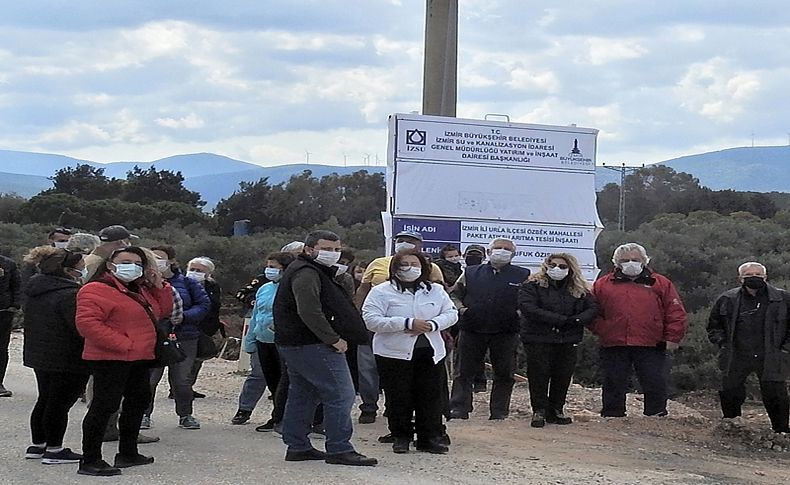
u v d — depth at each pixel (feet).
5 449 27.91
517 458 27.86
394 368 27.66
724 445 32.27
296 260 25.31
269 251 100.42
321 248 24.80
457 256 38.55
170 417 35.63
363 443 29.81
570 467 26.78
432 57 42.75
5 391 40.24
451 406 35.14
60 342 25.02
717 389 59.72
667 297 35.29
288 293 25.20
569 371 34.14
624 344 35.17
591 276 41.45
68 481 23.43
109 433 29.58
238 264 98.48
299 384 25.94
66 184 190.08
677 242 83.25
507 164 40.55
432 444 28.17
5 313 40.16
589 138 41.68
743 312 34.01
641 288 35.24
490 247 34.35
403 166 39.37
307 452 26.30
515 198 40.60
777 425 33.94
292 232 137.39
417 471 25.23
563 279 33.78
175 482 23.39
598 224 41.63
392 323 27.12
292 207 162.81
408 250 27.84
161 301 25.82
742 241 87.04
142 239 113.29
